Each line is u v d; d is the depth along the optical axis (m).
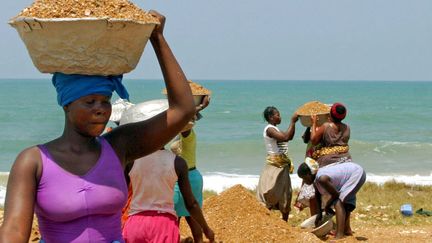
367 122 77.62
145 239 6.21
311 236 10.05
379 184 22.44
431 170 35.47
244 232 9.98
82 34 3.34
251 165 37.41
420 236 12.11
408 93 193.25
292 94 173.50
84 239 3.44
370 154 43.03
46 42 3.37
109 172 3.55
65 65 3.41
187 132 8.43
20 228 3.24
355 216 14.62
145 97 137.12
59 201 3.39
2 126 65.19
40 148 3.48
